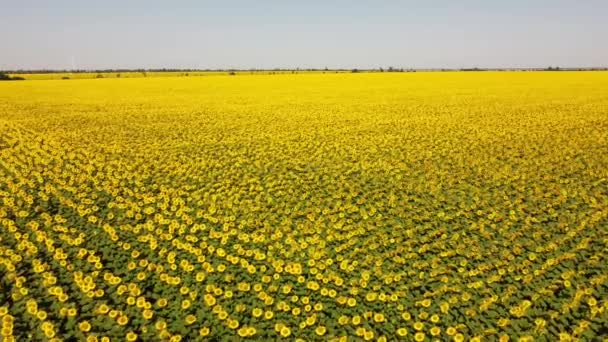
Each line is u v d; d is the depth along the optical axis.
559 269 8.85
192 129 23.41
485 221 11.27
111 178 14.87
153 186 14.14
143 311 7.72
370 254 9.70
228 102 34.75
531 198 12.79
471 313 7.55
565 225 10.81
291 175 15.26
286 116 27.53
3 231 10.80
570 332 7.06
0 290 8.33
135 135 21.77
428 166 16.14
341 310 7.87
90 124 24.70
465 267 9.12
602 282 8.27
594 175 14.52
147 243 10.39
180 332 7.33
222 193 13.46
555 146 18.33
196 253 9.78
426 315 7.52
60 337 7.09
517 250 9.65
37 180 14.58
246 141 20.52
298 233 10.84
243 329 7.23
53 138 20.59
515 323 7.29
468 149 18.44
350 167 16.34
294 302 8.11
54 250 9.81
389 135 21.42
